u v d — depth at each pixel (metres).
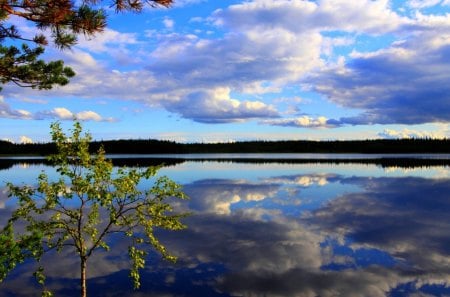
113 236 13.32
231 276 9.60
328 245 12.49
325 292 8.58
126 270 10.07
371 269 10.10
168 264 10.54
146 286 8.99
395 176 37.72
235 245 12.50
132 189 5.80
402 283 9.09
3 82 8.52
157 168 5.88
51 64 8.74
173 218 6.06
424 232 14.20
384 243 12.66
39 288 8.96
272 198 23.55
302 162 67.75
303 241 13.01
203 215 17.95
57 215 5.82
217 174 42.47
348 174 40.75
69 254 11.34
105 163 5.63
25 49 8.69
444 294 8.44
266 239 13.28
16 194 5.64
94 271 10.02
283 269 10.12
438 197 23.11
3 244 5.10
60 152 5.62
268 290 8.71
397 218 16.86
